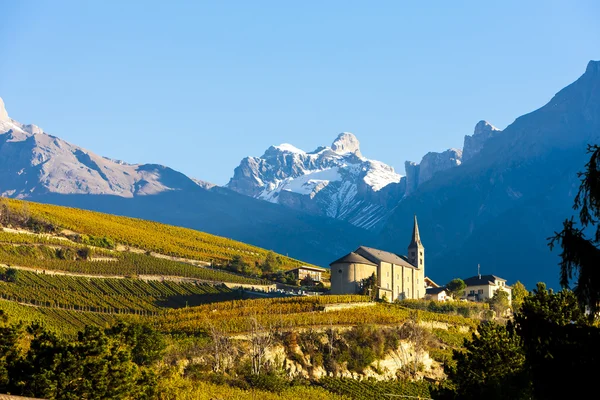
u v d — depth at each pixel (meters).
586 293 42.97
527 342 49.44
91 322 198.75
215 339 159.38
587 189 43.56
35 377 107.62
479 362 103.94
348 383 161.75
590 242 43.97
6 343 114.19
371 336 181.38
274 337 173.00
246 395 136.62
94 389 110.25
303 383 161.00
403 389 160.62
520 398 67.50
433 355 187.12
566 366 46.41
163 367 142.38
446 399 79.69
